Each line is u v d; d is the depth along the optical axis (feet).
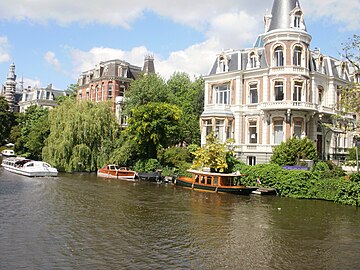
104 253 45.44
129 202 80.84
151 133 133.80
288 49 114.83
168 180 118.52
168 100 164.04
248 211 73.05
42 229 56.18
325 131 124.36
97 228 57.67
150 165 131.54
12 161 145.59
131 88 166.30
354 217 68.64
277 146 106.93
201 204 79.92
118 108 185.06
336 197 83.76
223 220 64.95
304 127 114.11
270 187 96.07
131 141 139.23
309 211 73.77
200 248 48.55
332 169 98.63
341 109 128.16
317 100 123.03
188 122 161.48
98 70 203.41
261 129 119.34
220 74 130.11
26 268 39.83
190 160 129.18
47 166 128.67
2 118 229.45
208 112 126.72
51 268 39.96
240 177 102.47
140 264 41.78
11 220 61.21
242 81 125.80
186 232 56.49
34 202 77.56
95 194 90.84
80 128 137.08
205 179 101.40
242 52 129.70
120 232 55.62
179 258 44.29
